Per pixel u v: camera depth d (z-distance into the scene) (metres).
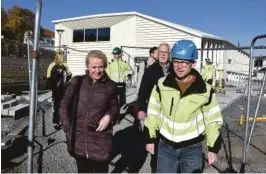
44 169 4.63
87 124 3.08
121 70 8.66
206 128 2.89
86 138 3.09
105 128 3.13
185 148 2.88
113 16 24.12
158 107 3.00
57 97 7.27
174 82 2.83
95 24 25.03
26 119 8.20
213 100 2.86
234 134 7.44
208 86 2.86
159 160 2.98
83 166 3.22
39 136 6.35
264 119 8.96
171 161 2.92
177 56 2.77
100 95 3.10
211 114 2.87
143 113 4.43
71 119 3.16
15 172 4.44
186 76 2.85
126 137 6.69
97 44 25.16
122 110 9.71
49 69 7.36
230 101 13.45
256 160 5.44
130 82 18.75
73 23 26.05
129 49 23.70
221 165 5.11
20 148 5.54
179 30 21.75
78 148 3.10
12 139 5.79
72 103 3.19
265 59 8.36
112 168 4.85
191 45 2.81
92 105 3.09
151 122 3.01
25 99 11.57
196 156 2.87
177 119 2.84
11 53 17.30
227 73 26.08
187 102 2.80
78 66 26.16
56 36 26.86
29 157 2.87
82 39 25.86
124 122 8.19
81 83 3.16
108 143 3.15
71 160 5.09
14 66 17.12
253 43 4.63
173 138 2.88
